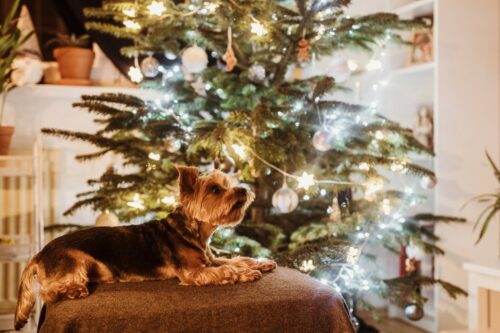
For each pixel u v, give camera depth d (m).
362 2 4.11
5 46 3.40
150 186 3.12
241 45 3.42
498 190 3.67
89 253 1.99
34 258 2.01
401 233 3.23
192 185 2.11
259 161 2.89
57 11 4.08
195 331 1.80
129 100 3.14
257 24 2.84
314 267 2.90
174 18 3.06
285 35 3.07
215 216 2.05
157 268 2.06
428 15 4.04
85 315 1.74
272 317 1.87
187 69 2.96
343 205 3.17
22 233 3.83
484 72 3.71
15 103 3.92
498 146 3.75
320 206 3.52
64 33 4.11
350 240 3.12
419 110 4.17
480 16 3.69
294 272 2.22
